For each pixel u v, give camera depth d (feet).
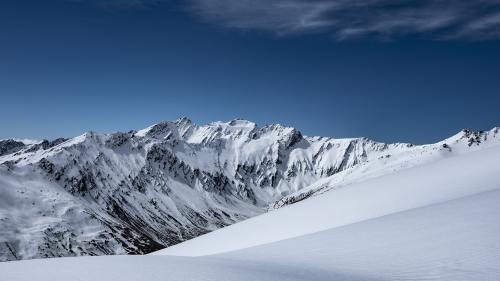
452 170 247.91
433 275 71.87
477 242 86.58
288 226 217.56
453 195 182.09
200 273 74.23
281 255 113.29
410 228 116.37
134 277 68.95
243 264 94.02
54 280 66.59
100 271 74.95
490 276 67.21
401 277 73.36
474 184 192.75
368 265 86.48
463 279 67.41
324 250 111.75
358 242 113.91
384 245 103.09
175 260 96.22
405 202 194.59
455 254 81.92
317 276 77.51
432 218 123.24
